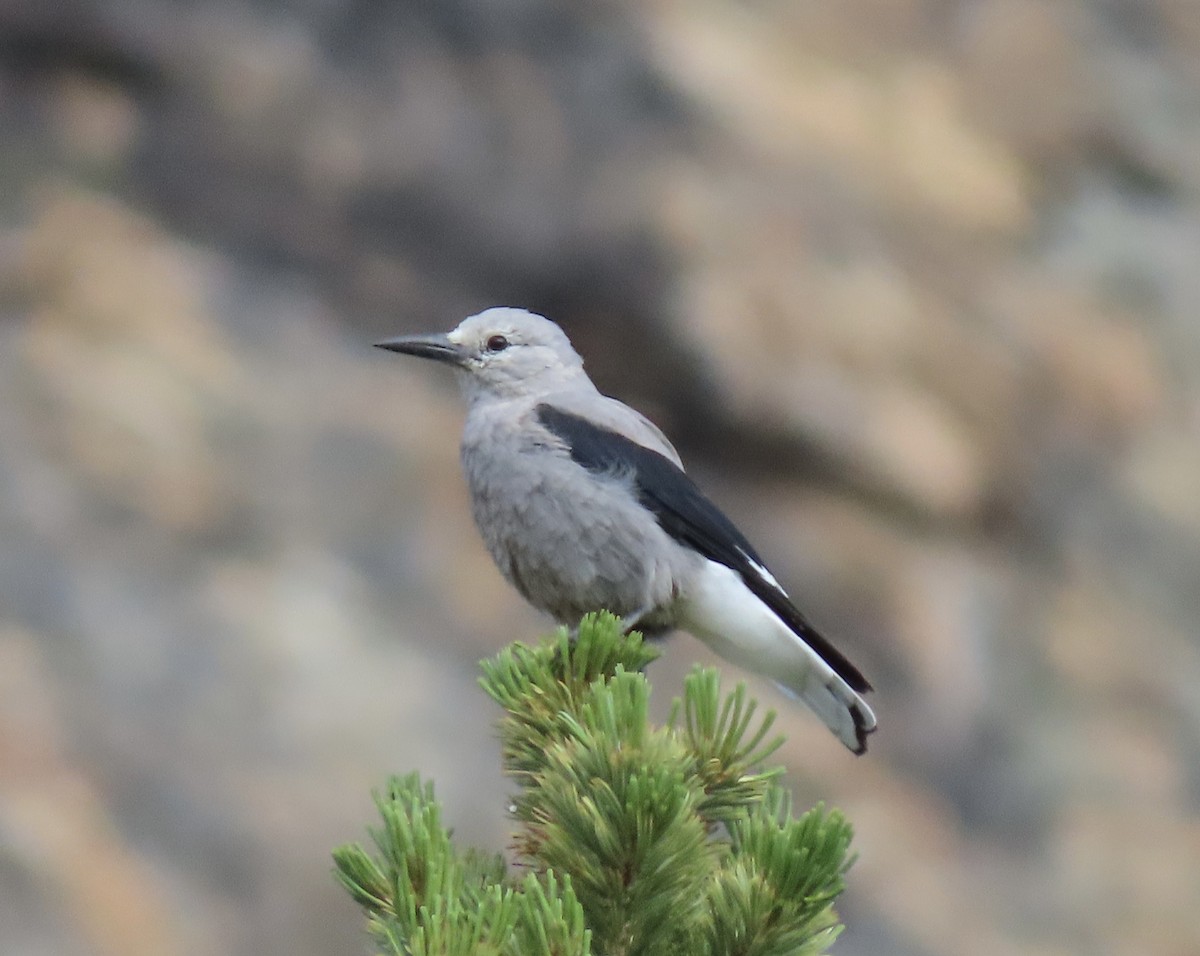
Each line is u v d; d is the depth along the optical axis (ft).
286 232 54.65
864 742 24.21
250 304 52.65
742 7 62.64
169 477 47.19
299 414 50.16
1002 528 54.54
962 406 55.52
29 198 52.65
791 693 24.47
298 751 42.01
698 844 13.56
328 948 39.17
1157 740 50.75
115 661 42.65
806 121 59.11
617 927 13.64
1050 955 44.70
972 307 57.21
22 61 56.03
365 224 55.11
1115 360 57.67
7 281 50.65
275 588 45.55
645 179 55.57
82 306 50.70
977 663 50.96
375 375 52.24
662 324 53.31
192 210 54.54
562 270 54.44
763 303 54.34
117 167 54.65
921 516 53.57
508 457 24.21
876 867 45.27
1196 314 60.03
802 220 56.44
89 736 40.93
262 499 47.75
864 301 55.36
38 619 42.93
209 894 38.99
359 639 44.83
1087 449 56.59
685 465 52.85
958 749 49.26
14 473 45.73
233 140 55.57
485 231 54.90
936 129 61.41
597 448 24.04
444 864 13.29
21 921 36.76
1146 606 54.29
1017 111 63.57
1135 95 66.03
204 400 49.37
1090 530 55.11
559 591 24.40
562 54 57.82
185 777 40.75
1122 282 60.29
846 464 53.21
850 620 50.75
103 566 44.60
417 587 47.09
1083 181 63.00
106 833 39.17
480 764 42.75
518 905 12.39
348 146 55.77
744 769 15.44
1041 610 52.85
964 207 59.36
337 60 57.26
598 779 13.61
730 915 13.53
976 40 65.21
